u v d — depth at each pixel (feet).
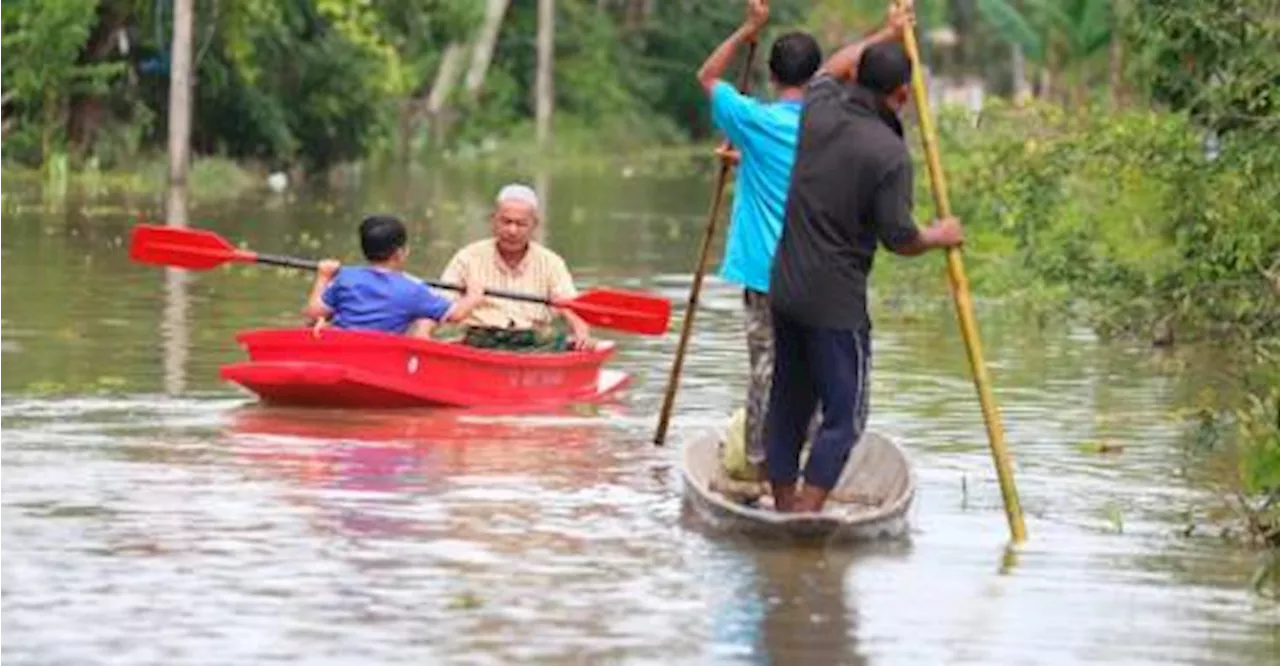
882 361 98.07
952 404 86.48
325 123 219.41
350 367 81.82
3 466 70.79
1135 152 112.88
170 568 59.00
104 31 198.90
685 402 86.38
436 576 58.80
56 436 75.87
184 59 185.16
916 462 74.69
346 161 228.02
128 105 201.46
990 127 147.23
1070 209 121.19
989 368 96.48
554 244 156.35
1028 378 93.50
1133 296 107.24
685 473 66.85
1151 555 62.75
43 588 56.90
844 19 318.65
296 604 55.93
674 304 119.65
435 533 63.36
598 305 87.10
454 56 275.18
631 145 314.55
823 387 64.08
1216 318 101.30
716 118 67.97
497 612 55.62
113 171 197.06
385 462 72.74
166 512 65.00
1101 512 67.87
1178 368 96.32
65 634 53.06
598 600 56.90
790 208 63.72
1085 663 52.54
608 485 70.13
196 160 202.69
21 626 53.62
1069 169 121.19
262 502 66.59
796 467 65.36
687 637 53.93
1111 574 60.59
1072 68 193.16
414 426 79.30
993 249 127.65
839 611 56.49
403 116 263.08
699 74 70.13
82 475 69.72
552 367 85.51
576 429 79.77
